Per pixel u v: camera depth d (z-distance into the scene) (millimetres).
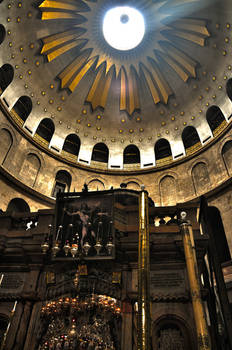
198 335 6262
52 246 8102
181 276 8008
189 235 7766
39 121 20406
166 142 22797
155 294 7746
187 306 7531
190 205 8945
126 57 22625
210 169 18453
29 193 17312
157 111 23109
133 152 23359
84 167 21438
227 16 17219
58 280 8406
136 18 21234
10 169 17109
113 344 7305
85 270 8172
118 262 8312
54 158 20500
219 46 18625
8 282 8570
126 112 23719
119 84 23516
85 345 7543
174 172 20609
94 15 20484
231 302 11781
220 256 15656
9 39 17188
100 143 23312
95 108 23406
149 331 5617
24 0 16703
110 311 7844
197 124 20797
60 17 19219
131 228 8555
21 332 7531
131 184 21359
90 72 22625
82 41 21328
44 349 7520
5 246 8719
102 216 8391
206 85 20203
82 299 8109
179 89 21953
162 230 8422
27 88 19547
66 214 8602
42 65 20047
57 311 7941
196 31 19438
